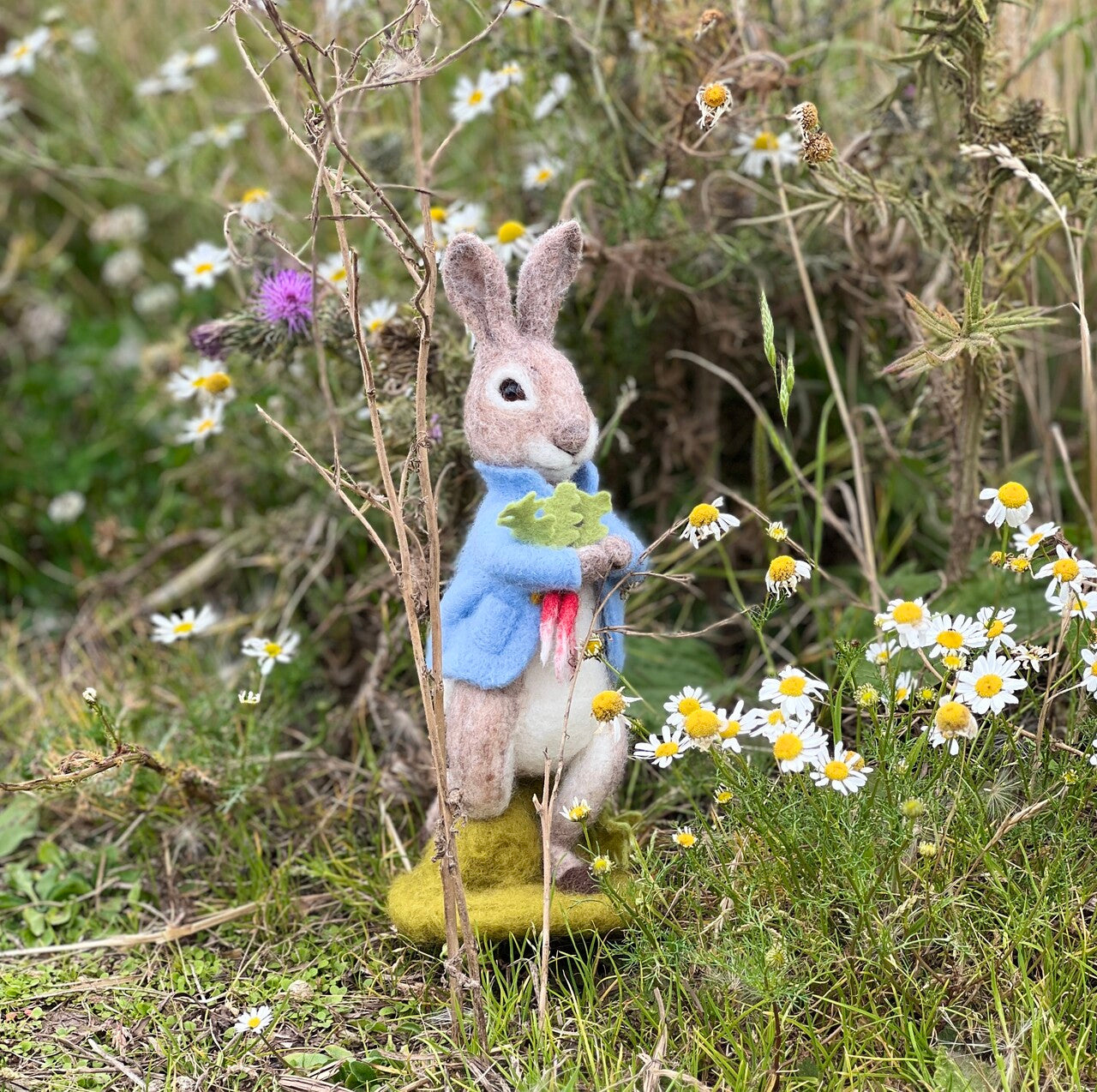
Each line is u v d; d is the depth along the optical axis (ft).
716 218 4.14
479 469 3.31
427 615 3.34
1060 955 3.24
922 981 3.24
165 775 3.72
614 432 4.21
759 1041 3.18
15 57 4.82
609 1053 3.21
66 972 3.55
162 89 4.70
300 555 4.33
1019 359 4.15
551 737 3.31
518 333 3.31
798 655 4.06
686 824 3.60
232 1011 3.43
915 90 3.96
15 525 4.96
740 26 3.86
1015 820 3.23
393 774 3.83
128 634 4.48
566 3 4.13
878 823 3.23
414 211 4.14
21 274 5.80
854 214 3.86
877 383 4.30
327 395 3.61
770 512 4.01
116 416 5.19
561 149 4.17
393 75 3.17
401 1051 3.30
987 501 3.93
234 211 3.56
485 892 3.37
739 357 4.19
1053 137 3.68
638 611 4.08
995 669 3.21
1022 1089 3.10
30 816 3.93
